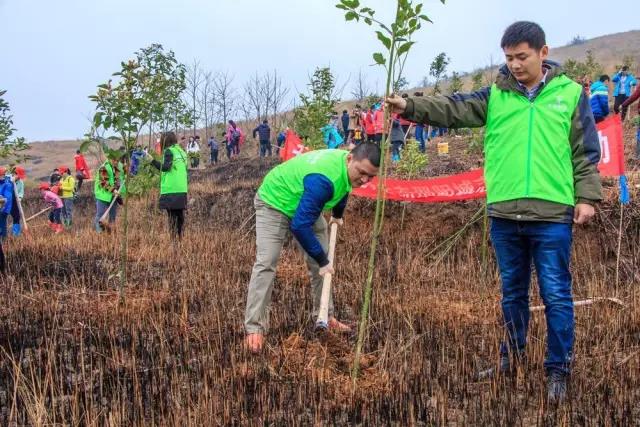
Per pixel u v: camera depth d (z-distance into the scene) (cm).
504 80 389
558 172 370
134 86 588
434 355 441
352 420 361
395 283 698
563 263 373
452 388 394
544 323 489
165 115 977
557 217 370
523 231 383
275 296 627
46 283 686
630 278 705
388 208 950
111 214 1071
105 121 573
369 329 508
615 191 809
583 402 364
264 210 461
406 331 507
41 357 421
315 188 423
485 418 352
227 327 509
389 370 418
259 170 2216
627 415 349
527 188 373
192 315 558
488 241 849
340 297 616
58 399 378
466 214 893
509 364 409
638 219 769
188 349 454
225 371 409
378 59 379
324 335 461
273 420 357
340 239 937
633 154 1223
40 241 966
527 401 377
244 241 1030
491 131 394
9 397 379
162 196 931
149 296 611
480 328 518
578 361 430
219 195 1527
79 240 970
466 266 766
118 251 878
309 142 1080
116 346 456
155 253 848
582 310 555
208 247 895
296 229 421
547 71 382
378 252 878
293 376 411
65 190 1589
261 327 462
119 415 340
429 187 804
